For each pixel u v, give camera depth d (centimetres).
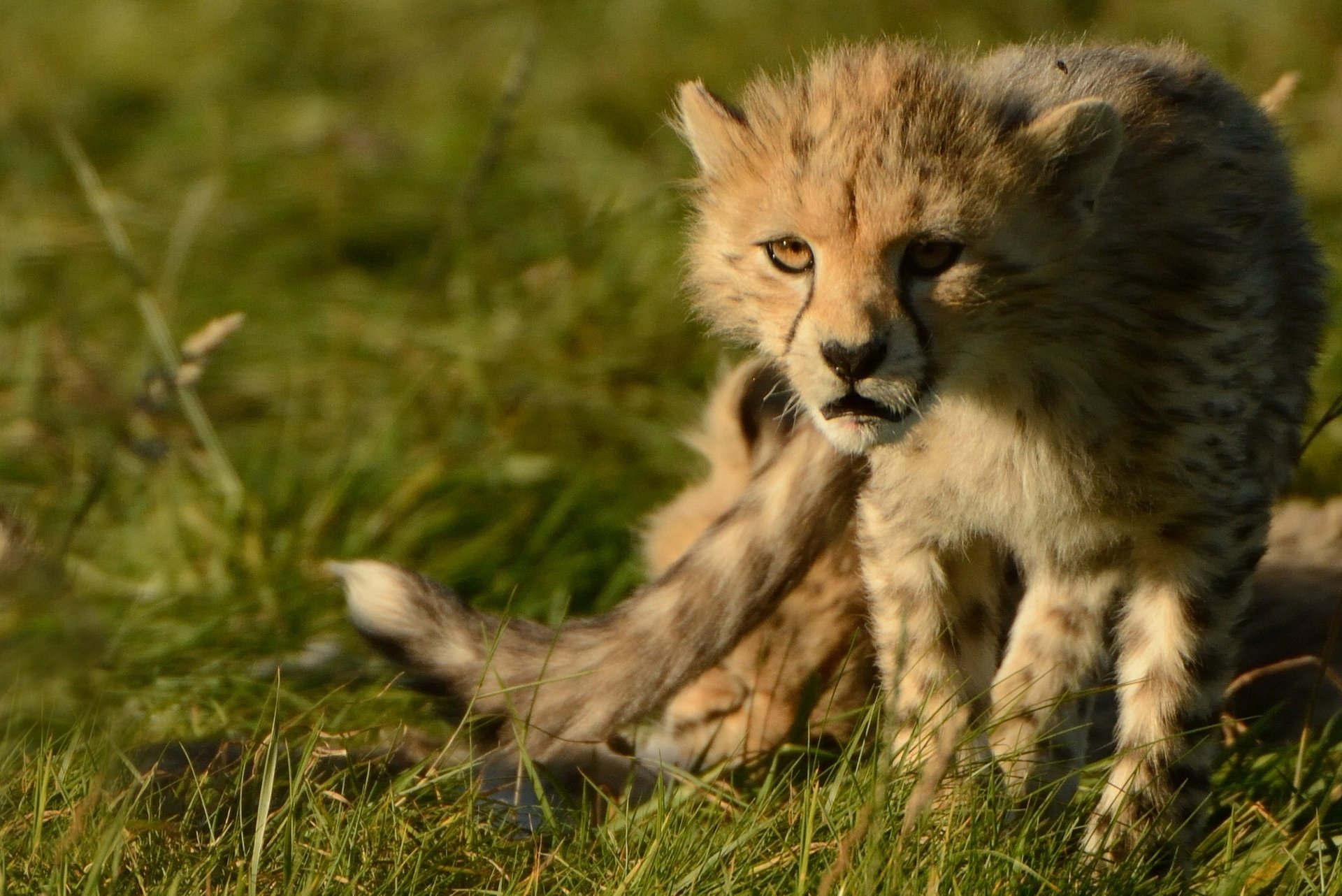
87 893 598
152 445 977
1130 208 748
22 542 737
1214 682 765
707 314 820
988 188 711
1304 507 1029
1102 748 880
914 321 716
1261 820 746
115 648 910
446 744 790
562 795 750
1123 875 679
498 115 1315
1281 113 1280
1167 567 768
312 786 717
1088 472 763
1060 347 745
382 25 2169
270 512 1105
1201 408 748
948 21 1709
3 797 686
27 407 1225
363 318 1400
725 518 862
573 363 1295
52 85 2097
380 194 1681
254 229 1611
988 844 674
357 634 920
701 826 704
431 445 1202
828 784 725
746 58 1816
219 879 656
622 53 1906
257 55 2109
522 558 1076
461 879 673
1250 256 779
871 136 722
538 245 1516
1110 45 911
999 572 834
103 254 1537
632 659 847
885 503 805
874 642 830
